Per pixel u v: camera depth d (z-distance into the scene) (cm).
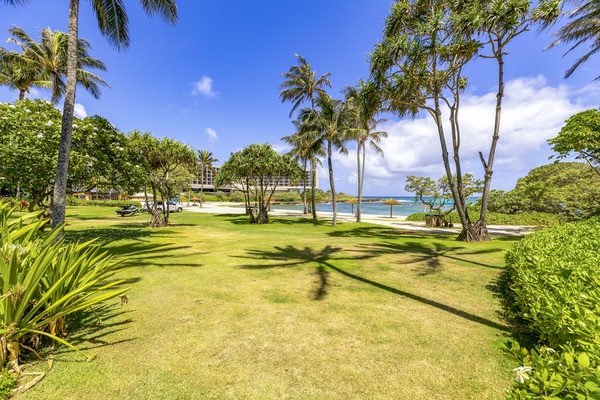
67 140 760
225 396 232
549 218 2331
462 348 310
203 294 495
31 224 384
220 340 329
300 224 2156
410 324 375
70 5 782
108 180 1311
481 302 462
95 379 251
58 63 2164
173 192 4009
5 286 262
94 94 2536
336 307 438
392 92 1282
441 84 1295
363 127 2272
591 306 196
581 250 400
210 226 1875
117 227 1609
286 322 381
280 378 257
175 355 295
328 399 229
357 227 1941
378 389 241
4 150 852
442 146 1288
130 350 303
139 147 1653
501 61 1170
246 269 679
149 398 228
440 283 568
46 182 1000
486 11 1059
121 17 1029
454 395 233
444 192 2264
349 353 301
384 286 548
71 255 351
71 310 294
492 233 1606
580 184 1509
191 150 1881
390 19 1241
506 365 276
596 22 1421
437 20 1101
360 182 2412
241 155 2147
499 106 1198
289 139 2855
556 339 210
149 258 801
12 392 228
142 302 452
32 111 1057
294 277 611
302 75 2477
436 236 1436
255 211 3183
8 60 2106
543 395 119
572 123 1008
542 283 298
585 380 116
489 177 1235
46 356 285
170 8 1015
